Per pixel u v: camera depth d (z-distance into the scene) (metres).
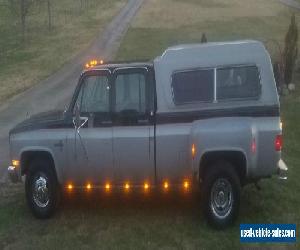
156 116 8.16
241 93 8.00
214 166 8.00
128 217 8.63
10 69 29.84
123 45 36.56
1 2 56.97
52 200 8.66
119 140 8.27
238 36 39.09
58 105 20.27
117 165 8.36
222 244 7.57
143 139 8.19
